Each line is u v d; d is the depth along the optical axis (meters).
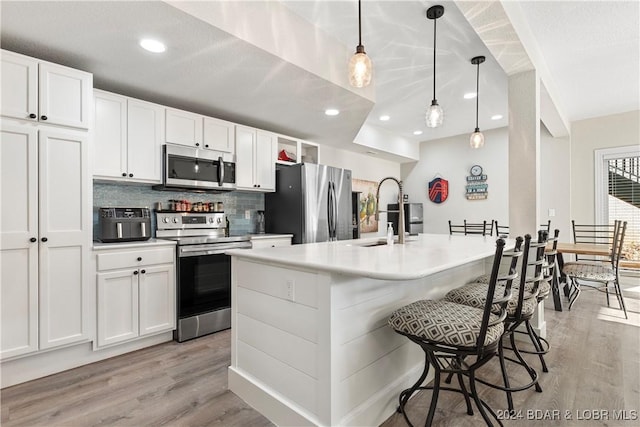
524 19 2.49
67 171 2.15
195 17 1.80
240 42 2.05
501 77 3.52
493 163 5.81
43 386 1.96
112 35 1.95
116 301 2.37
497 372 2.13
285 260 1.55
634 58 3.15
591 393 1.86
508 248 2.28
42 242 2.04
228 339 2.75
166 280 2.65
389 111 4.70
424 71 3.35
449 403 1.78
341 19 2.46
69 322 2.14
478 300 1.83
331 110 3.38
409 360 1.88
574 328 2.94
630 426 1.56
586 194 5.05
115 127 2.59
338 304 1.42
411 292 1.93
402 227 2.38
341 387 1.43
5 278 1.92
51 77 2.09
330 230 4.02
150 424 1.60
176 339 2.70
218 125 3.30
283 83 2.69
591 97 4.19
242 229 3.93
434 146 6.58
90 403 1.78
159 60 2.27
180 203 3.27
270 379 1.69
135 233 2.67
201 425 1.60
